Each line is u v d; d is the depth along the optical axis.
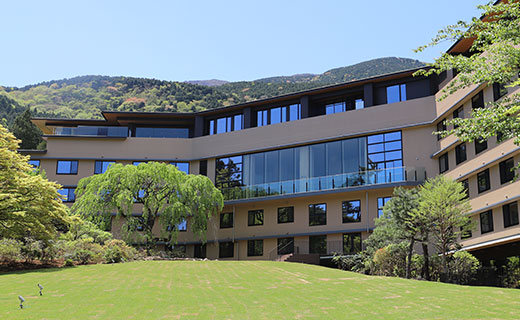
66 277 22.28
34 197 26.48
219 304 16.47
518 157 27.62
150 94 139.88
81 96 154.38
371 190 38.28
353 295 18.17
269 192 42.78
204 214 41.00
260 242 43.84
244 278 22.72
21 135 72.00
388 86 40.56
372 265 31.50
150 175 39.28
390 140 38.62
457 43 32.81
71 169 48.28
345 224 39.41
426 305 16.23
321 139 41.34
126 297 17.55
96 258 30.17
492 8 16.66
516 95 16.41
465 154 33.25
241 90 134.50
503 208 28.98
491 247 30.52
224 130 48.44
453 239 28.22
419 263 29.11
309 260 38.56
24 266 25.89
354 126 40.16
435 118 36.59
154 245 40.44
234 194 44.59
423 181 36.28
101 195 38.91
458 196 27.09
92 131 49.28
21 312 14.93
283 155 43.50
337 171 40.47
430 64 17.91
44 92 162.25
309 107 43.56
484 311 15.13
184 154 48.44
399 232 27.98
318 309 15.73
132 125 50.22
